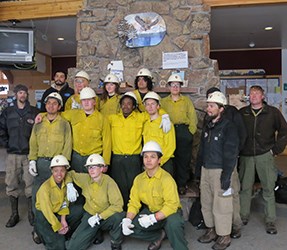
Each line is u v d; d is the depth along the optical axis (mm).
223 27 6254
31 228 3672
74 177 3170
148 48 4621
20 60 5176
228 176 3008
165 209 2863
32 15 5211
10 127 3697
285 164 6422
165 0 4582
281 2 4418
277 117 3434
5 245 3244
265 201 3496
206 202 3234
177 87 3781
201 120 4406
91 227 3033
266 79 8109
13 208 3783
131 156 3396
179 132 3783
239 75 8156
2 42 5109
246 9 5125
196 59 4504
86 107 3293
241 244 3174
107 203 3076
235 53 8250
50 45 7555
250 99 3504
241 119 3365
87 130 3305
